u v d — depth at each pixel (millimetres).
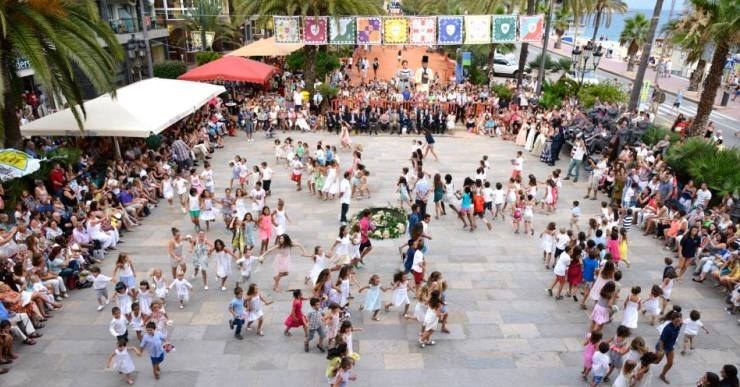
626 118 21516
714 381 8016
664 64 49656
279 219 14117
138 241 14648
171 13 41438
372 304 10789
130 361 9047
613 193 17672
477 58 42031
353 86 35156
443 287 10477
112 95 16188
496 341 10531
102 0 29125
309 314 9703
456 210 15852
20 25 13578
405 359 9922
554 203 16953
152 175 18047
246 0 28438
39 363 9680
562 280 11875
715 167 16156
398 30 27062
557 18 66625
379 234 15086
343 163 21609
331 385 8633
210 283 12539
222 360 9812
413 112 27016
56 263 11844
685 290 12609
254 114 26594
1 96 12703
